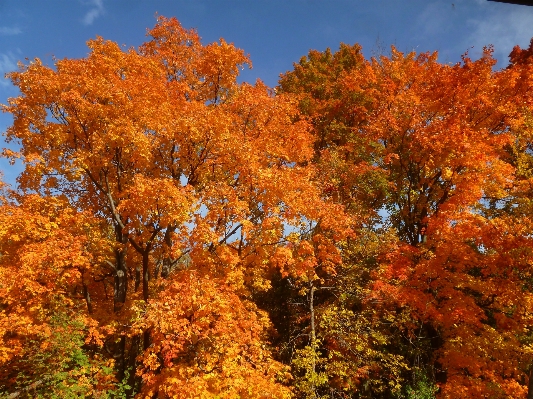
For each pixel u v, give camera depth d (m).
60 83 10.93
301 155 13.94
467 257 12.16
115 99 11.10
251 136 12.80
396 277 13.64
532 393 5.05
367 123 19.72
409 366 13.88
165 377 9.23
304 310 15.07
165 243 12.34
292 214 11.37
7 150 10.55
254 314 11.09
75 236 11.36
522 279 12.76
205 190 11.21
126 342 14.74
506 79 14.39
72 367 10.40
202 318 9.29
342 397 12.33
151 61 13.46
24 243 11.04
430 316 12.93
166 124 11.16
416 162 15.91
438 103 15.30
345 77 20.95
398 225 17.00
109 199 12.31
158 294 10.56
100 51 12.51
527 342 12.59
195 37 15.43
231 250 11.58
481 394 10.90
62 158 11.81
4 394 10.00
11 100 11.35
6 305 10.66
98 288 15.70
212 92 14.80
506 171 13.13
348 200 16.00
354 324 13.21
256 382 9.42
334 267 14.22
